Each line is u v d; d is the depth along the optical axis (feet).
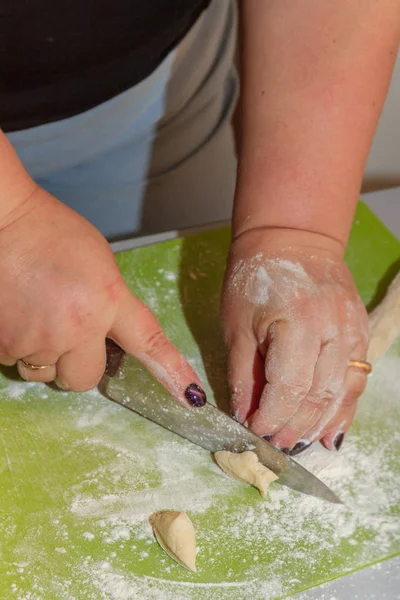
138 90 3.80
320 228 2.94
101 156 4.17
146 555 2.47
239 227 3.02
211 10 3.89
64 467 2.69
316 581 2.44
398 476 2.76
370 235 3.70
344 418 2.77
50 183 4.27
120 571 2.43
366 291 3.46
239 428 2.67
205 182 4.64
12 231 2.35
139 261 3.47
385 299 3.30
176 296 3.35
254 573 2.45
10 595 2.34
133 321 2.52
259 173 3.00
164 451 2.77
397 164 4.90
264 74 3.04
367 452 2.83
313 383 2.71
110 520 2.55
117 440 2.79
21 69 3.48
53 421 2.83
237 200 3.07
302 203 2.94
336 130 2.97
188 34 3.81
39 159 3.94
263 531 2.56
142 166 4.36
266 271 2.84
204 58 4.02
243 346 2.84
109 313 2.44
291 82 2.99
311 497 2.67
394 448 2.85
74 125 3.81
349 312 2.81
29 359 2.55
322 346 2.73
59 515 2.55
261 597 2.39
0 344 2.52
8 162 2.31
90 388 2.69
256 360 2.82
